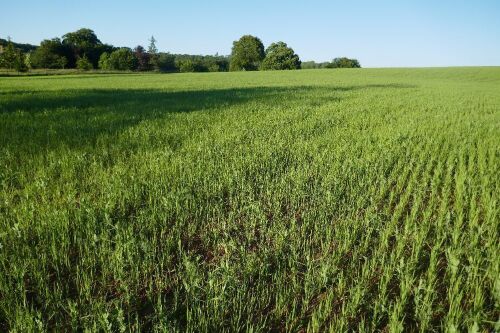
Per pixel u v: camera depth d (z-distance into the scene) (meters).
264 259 3.76
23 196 5.31
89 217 4.38
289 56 115.94
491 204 4.96
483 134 10.11
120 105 15.21
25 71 72.62
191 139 8.80
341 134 9.86
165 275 3.63
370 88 29.27
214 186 5.65
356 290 3.42
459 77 57.34
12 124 9.62
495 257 3.78
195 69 118.62
